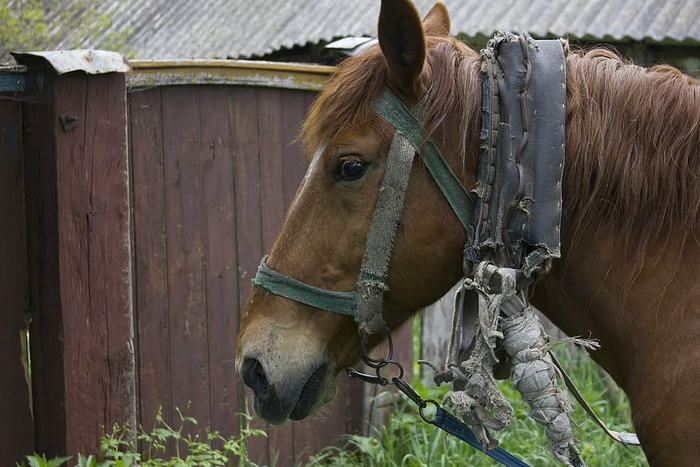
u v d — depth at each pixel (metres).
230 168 4.80
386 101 2.43
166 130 4.55
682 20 8.75
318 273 2.50
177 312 4.63
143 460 4.49
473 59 2.47
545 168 2.35
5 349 4.01
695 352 2.29
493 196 2.38
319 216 2.50
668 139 2.37
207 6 12.52
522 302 2.42
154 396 4.55
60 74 3.79
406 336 5.57
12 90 3.92
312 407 2.56
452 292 6.36
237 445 4.48
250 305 2.62
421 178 2.43
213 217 4.75
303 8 11.29
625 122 2.40
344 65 2.57
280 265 2.55
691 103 2.39
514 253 2.37
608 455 5.26
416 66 2.36
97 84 3.95
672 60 8.76
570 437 2.40
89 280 3.99
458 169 2.42
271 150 4.96
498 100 2.39
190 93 4.64
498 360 2.44
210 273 4.75
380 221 2.43
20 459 4.07
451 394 2.40
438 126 2.41
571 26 9.08
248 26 11.42
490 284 2.36
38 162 3.94
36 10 8.03
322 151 2.49
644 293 2.37
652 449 2.36
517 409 5.80
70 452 3.97
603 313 2.44
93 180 3.96
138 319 4.48
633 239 2.38
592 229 2.42
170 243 4.59
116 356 4.09
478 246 2.38
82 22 12.93
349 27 10.21
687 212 2.34
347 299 2.48
